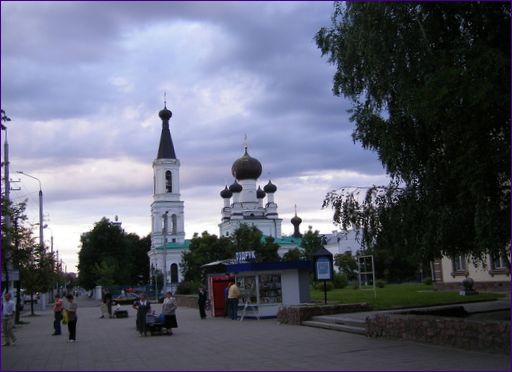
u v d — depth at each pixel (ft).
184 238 359.25
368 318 58.08
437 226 47.34
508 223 42.65
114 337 71.87
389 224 52.31
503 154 40.93
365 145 53.16
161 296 242.58
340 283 178.09
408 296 104.99
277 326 74.64
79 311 159.12
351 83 52.65
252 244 227.40
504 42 43.27
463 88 39.24
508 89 39.55
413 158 50.60
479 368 37.22
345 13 51.21
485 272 121.29
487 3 42.86
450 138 44.88
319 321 71.97
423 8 45.32
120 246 322.96
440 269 134.41
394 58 46.78
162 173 362.53
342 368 39.47
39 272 141.49
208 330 73.92
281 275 90.68
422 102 41.29
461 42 44.34
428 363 39.99
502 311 68.54
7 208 96.68
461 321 46.06
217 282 100.89
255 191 347.15
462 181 43.70
